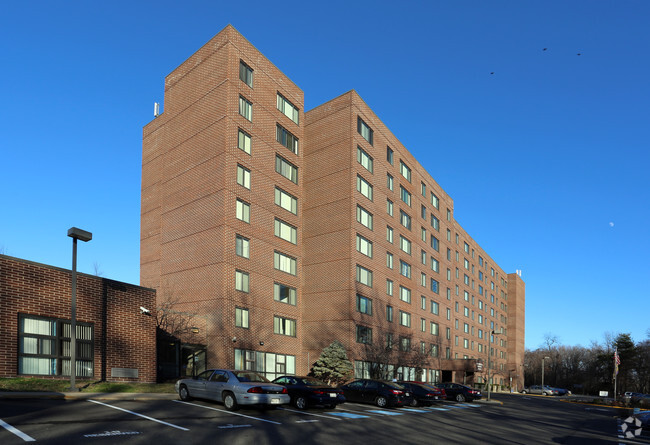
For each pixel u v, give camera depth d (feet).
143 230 137.59
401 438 48.91
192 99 124.88
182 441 38.73
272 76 130.72
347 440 45.39
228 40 116.98
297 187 137.59
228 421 50.01
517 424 72.28
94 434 38.37
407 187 169.37
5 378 62.18
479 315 279.90
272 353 119.65
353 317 125.59
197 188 118.42
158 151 137.28
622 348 319.47
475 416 80.38
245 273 113.91
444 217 208.74
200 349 107.96
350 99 134.92
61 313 71.36
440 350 188.96
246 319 112.47
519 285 364.58
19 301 66.03
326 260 131.34
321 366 115.85
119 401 57.88
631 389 343.87
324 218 133.90
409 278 165.07
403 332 155.74
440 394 97.09
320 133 139.13
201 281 112.57
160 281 125.49
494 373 295.89
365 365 131.13
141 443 36.83
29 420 41.91
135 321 82.99
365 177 138.72
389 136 156.97
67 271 73.10
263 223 121.70
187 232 119.24
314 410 67.41
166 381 97.09
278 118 131.75
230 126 114.42
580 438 60.34
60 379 68.59
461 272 252.01
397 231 157.79
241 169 116.67
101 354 76.18
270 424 50.52
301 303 133.08
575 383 384.88
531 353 459.32
